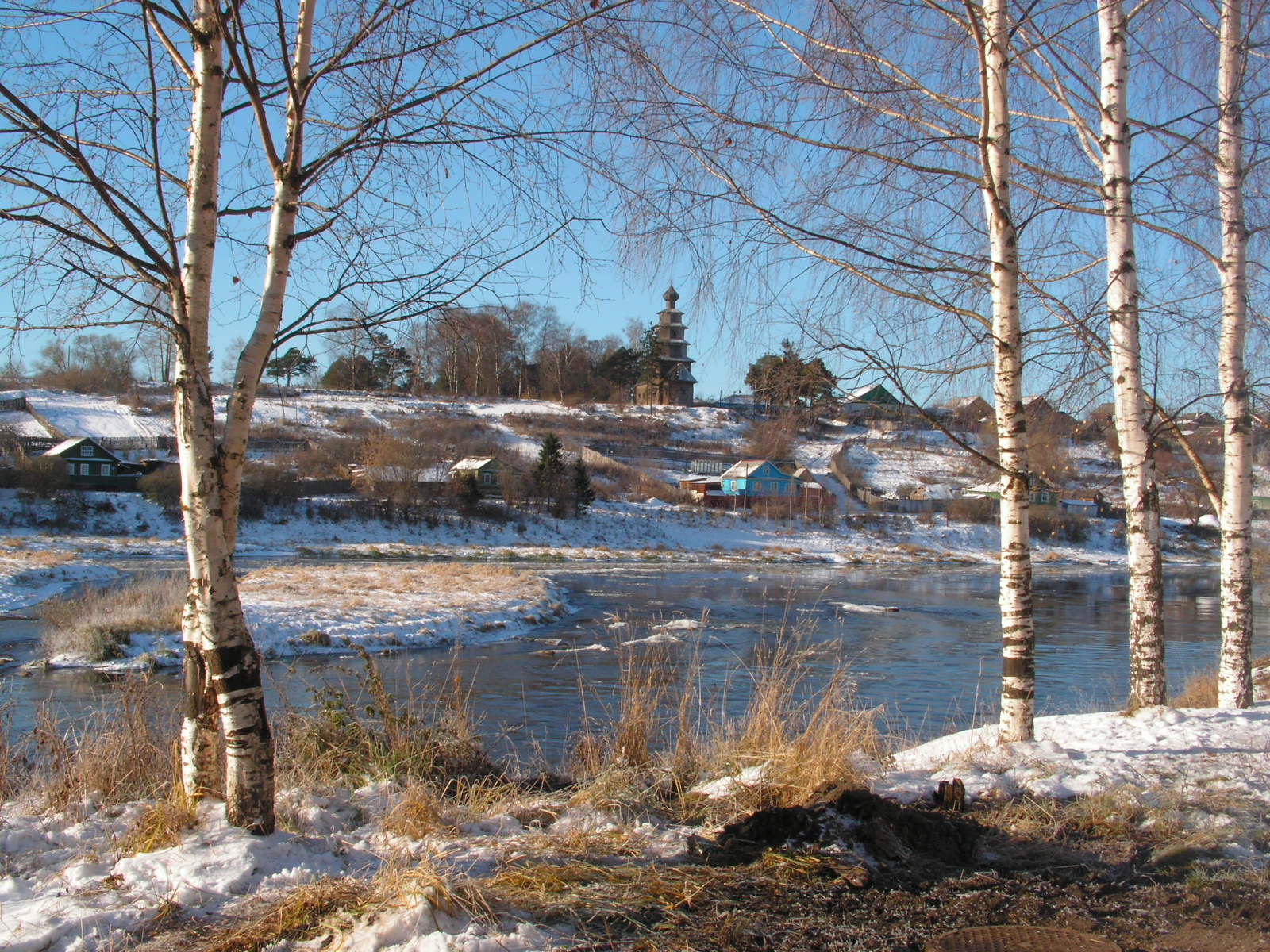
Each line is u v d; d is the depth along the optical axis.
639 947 3.64
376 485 57.12
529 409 78.94
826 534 61.59
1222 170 9.25
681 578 43.09
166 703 7.03
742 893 4.30
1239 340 9.56
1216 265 9.61
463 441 66.06
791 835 5.02
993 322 7.27
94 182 4.32
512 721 12.83
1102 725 7.97
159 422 65.88
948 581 44.94
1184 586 42.97
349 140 4.79
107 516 50.72
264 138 4.56
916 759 7.20
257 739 4.35
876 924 4.02
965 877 4.62
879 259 7.12
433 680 15.92
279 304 4.71
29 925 3.39
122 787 5.47
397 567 39.88
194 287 4.53
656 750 7.45
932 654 21.94
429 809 5.08
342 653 19.48
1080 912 4.21
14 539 43.34
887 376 6.90
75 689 15.08
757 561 54.09
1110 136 8.27
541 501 61.25
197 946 3.40
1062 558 57.00
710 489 68.88
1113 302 8.44
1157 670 8.77
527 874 4.21
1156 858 4.91
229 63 4.89
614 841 4.94
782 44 7.17
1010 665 7.27
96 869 4.04
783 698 7.53
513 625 24.59
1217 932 3.99
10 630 21.80
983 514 64.81
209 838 4.18
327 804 5.24
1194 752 6.90
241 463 4.52
